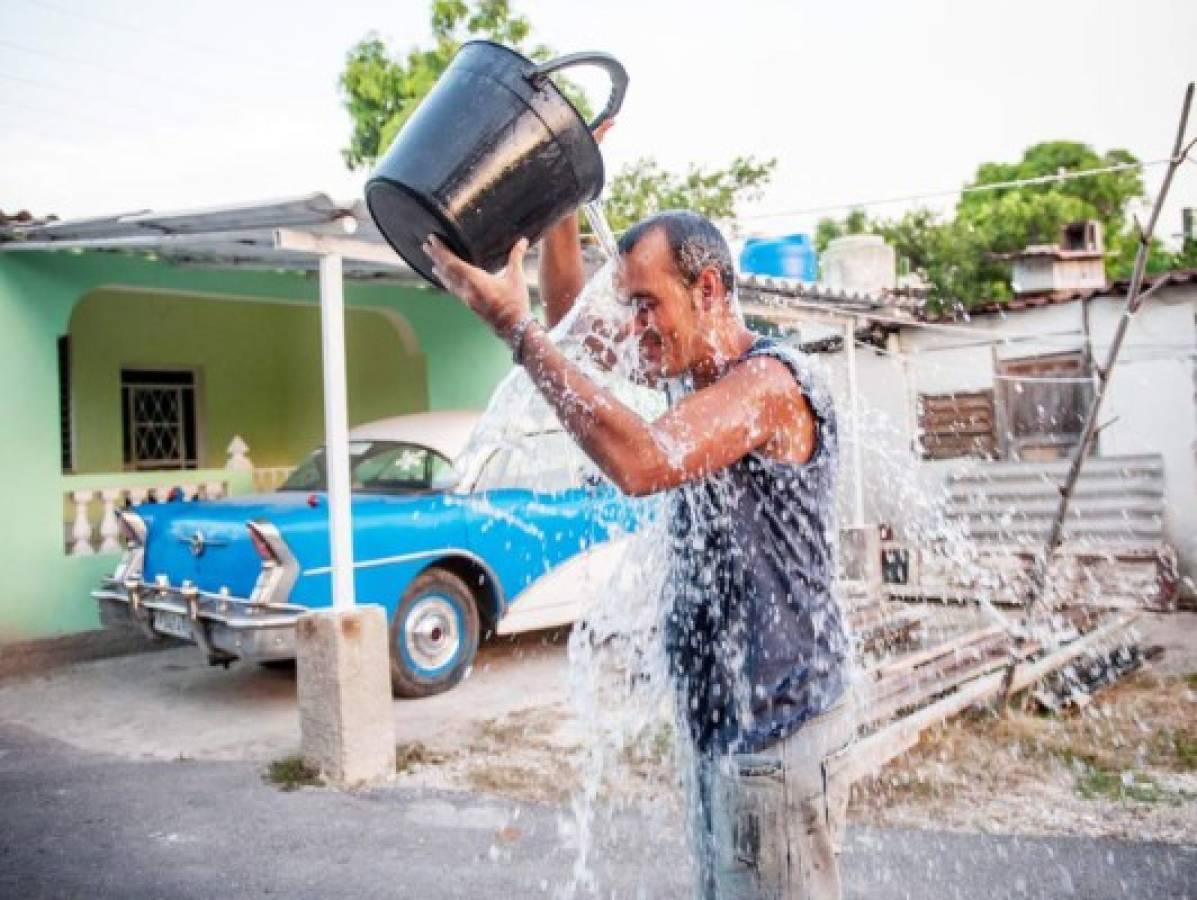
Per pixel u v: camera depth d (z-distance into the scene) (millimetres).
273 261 7582
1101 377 5250
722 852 1795
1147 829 3893
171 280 8016
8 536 7270
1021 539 9789
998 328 10133
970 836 3869
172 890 3674
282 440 11648
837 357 10898
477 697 6340
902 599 7844
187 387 10805
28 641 7328
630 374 2057
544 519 6875
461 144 1693
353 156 21500
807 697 1735
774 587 1719
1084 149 31031
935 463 10453
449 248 1701
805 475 1711
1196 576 8875
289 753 5285
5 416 7266
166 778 4926
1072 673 5891
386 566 6102
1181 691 5832
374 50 21250
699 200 21109
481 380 9859
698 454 1551
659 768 4855
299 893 3619
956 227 24656
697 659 1816
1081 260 11648
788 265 8531
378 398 10812
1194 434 9000
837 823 1791
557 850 3938
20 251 7297
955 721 5230
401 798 4555
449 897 3551
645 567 2053
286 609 5539
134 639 7887
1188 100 4707
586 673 2713
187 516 6137
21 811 4512
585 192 1837
